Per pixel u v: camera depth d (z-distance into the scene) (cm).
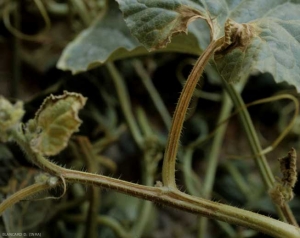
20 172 68
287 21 54
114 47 69
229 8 54
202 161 98
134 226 78
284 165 52
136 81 96
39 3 81
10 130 47
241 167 98
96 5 88
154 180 83
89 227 73
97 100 86
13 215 65
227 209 49
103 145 83
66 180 49
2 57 99
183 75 97
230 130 103
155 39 51
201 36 65
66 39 98
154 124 98
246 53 51
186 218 93
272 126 101
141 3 52
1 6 91
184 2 52
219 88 92
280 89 96
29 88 97
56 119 46
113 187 49
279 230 48
